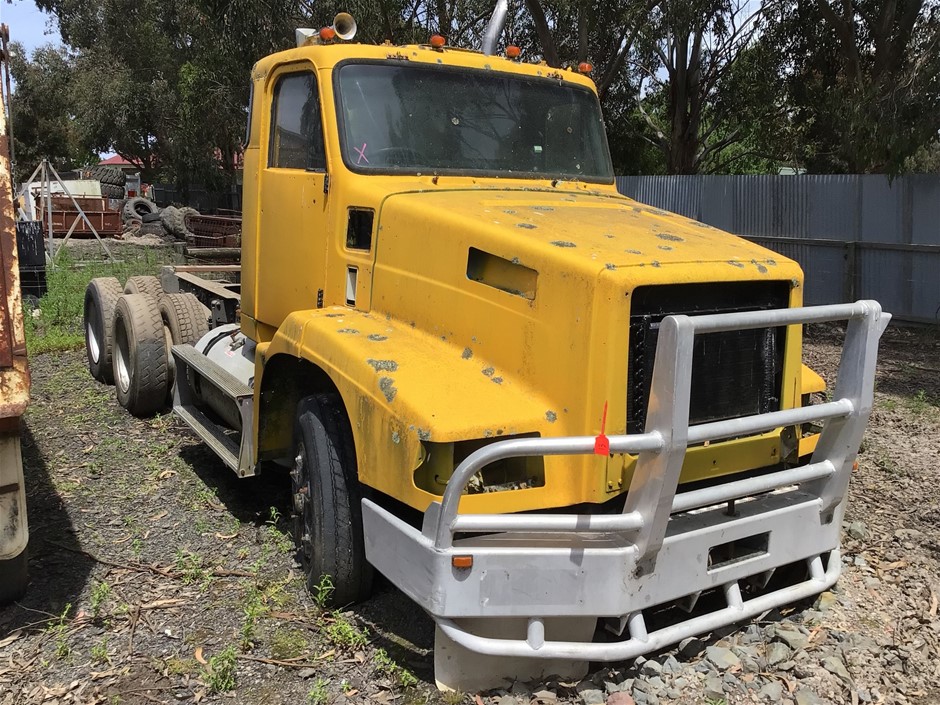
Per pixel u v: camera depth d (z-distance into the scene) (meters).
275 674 3.39
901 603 3.97
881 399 8.08
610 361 3.09
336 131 4.32
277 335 4.17
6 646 3.61
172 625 3.76
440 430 3.02
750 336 3.52
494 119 4.69
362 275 4.16
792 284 3.57
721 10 18.44
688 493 3.15
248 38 16.55
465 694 3.24
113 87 35.94
